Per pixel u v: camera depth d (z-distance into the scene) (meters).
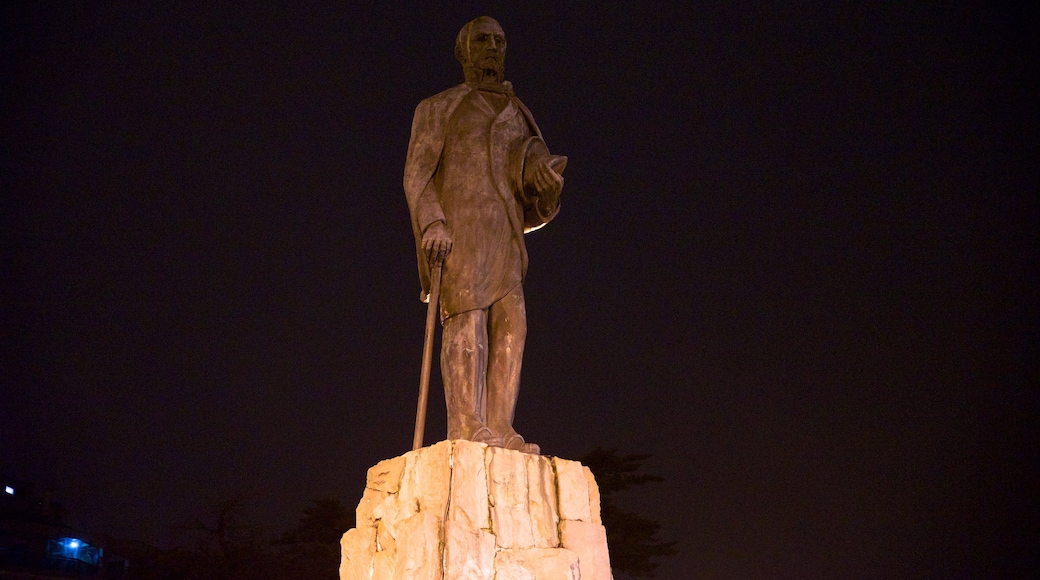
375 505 4.95
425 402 5.08
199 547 27.64
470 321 5.30
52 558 28.36
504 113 5.82
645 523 26.22
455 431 5.11
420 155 5.67
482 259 5.42
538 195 5.70
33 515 29.41
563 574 4.59
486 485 4.66
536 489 4.79
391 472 4.89
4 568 27.08
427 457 4.67
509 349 5.40
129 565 28.52
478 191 5.56
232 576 26.36
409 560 4.37
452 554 4.38
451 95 5.86
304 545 27.98
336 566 26.78
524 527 4.66
